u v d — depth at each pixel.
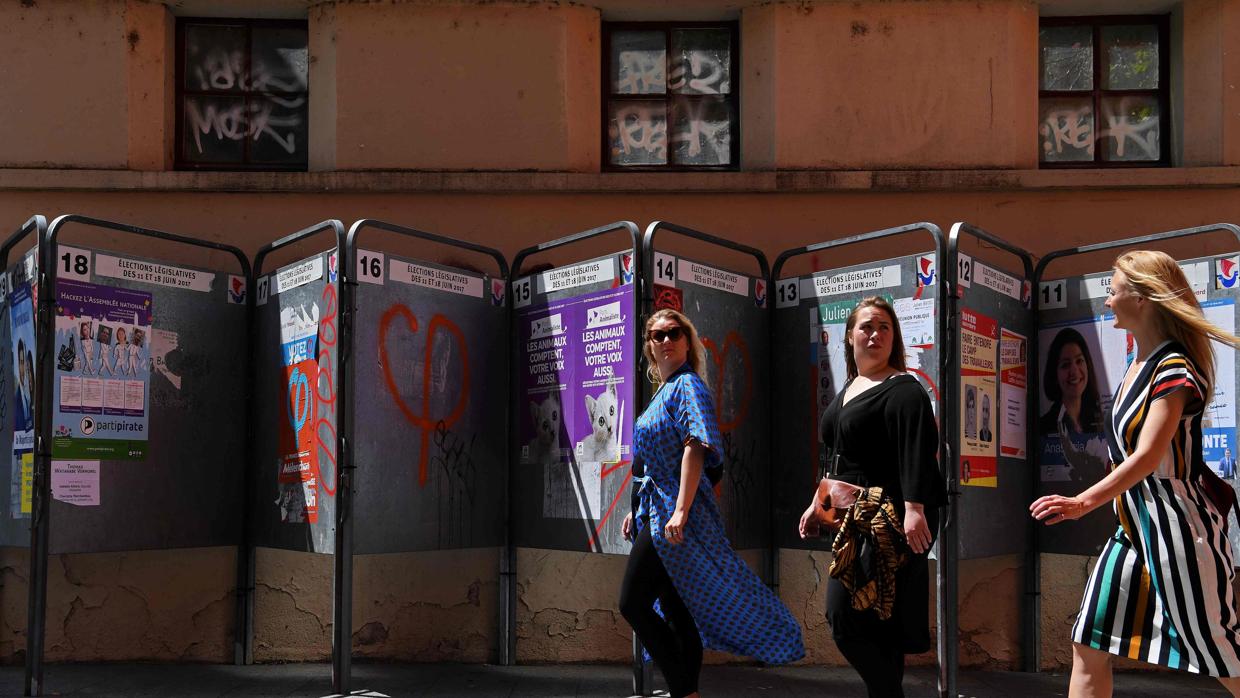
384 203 6.66
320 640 6.48
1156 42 6.80
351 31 6.71
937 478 3.86
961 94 6.61
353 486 5.49
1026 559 6.33
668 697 5.49
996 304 5.74
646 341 4.80
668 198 6.64
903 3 6.64
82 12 6.64
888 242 6.59
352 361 5.50
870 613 3.88
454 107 6.68
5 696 5.54
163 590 6.50
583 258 6.64
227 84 6.88
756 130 6.73
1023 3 6.66
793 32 6.67
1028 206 6.57
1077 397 5.90
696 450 4.40
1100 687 3.50
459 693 5.62
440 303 5.96
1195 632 3.32
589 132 6.77
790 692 5.73
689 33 6.90
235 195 6.66
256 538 6.27
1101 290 5.83
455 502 5.98
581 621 6.48
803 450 5.94
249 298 6.43
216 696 5.52
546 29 6.71
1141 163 6.75
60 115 6.61
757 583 4.50
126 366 5.84
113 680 5.95
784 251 6.43
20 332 5.76
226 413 6.31
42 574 5.41
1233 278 5.31
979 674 6.29
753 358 6.03
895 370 4.18
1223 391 5.32
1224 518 3.45
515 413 6.20
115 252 5.81
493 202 6.66
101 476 5.71
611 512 5.58
